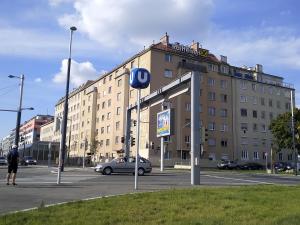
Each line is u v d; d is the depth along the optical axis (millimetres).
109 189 16078
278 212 9031
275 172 50469
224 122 72812
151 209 9805
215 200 11312
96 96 88438
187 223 7871
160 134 38438
